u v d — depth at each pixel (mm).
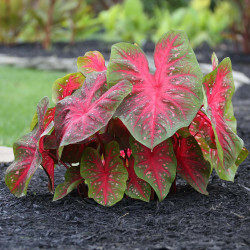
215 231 2227
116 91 2473
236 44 14500
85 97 2598
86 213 2510
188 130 2637
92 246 2070
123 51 2572
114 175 2568
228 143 2592
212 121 2455
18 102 7113
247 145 4434
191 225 2307
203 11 15766
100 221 2387
